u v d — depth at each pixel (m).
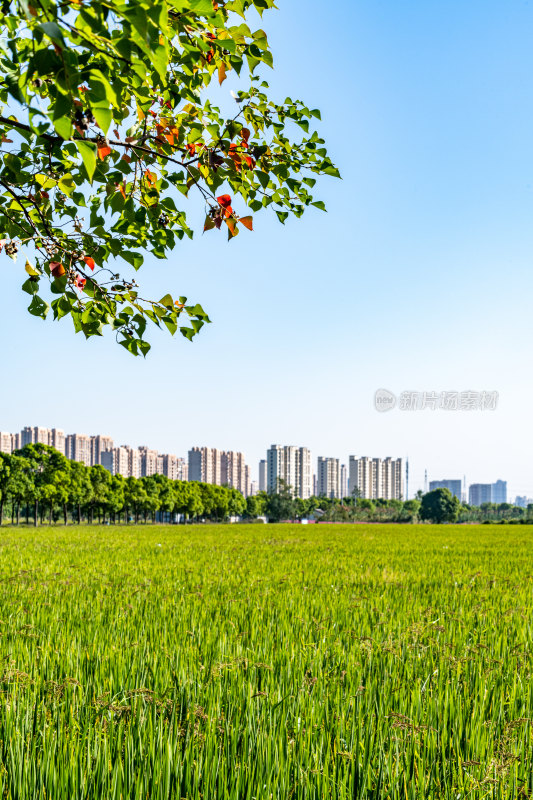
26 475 63.22
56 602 10.41
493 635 7.82
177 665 6.03
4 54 2.68
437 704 4.99
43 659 6.03
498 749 4.07
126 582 13.63
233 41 2.84
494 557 23.45
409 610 9.68
